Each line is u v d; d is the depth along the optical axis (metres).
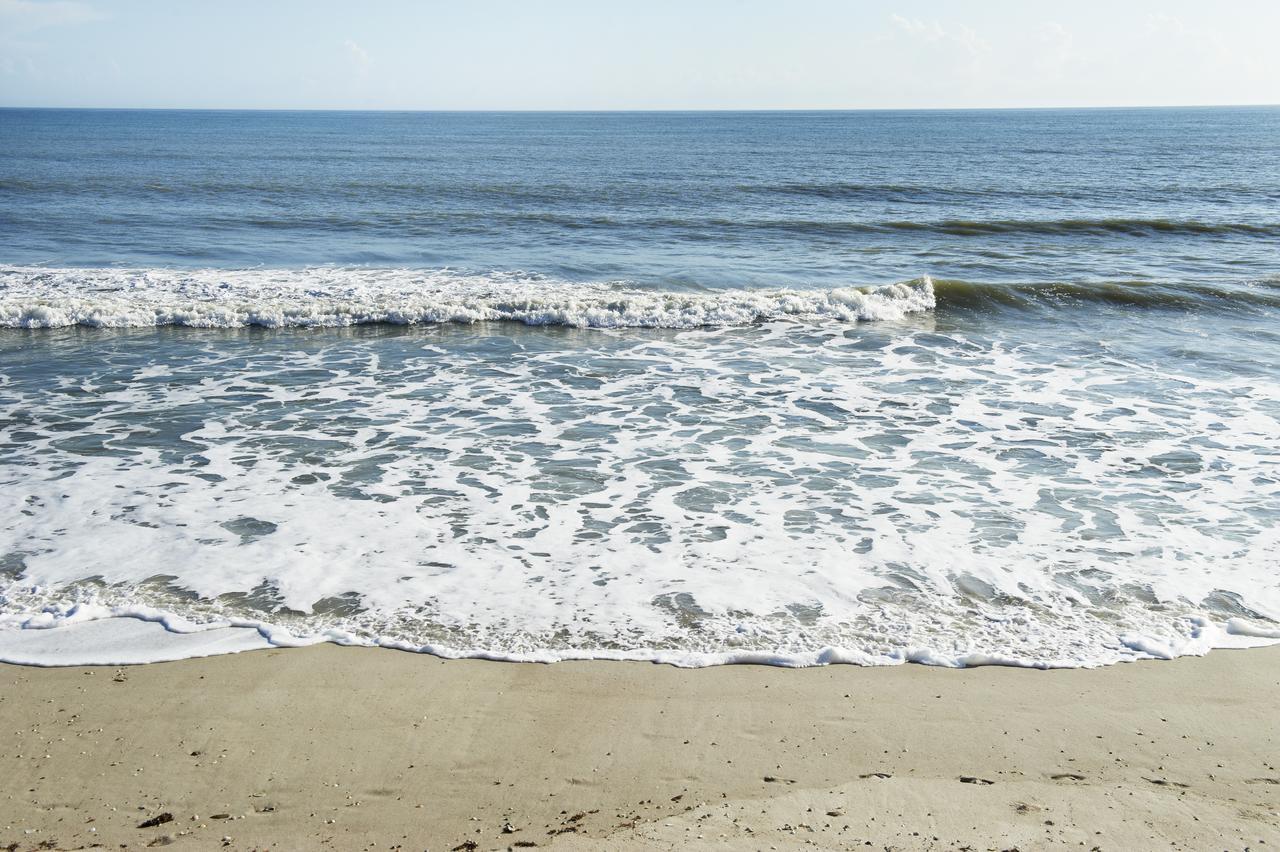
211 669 6.07
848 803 4.83
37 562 7.40
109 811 4.75
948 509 8.75
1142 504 8.87
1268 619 6.79
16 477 9.20
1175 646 6.45
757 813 4.73
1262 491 9.17
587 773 5.13
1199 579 7.38
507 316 16.80
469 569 7.46
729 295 17.78
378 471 9.59
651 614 6.80
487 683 5.98
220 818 4.71
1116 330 16.12
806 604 6.95
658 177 45.09
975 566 7.58
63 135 104.25
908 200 35.44
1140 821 4.67
